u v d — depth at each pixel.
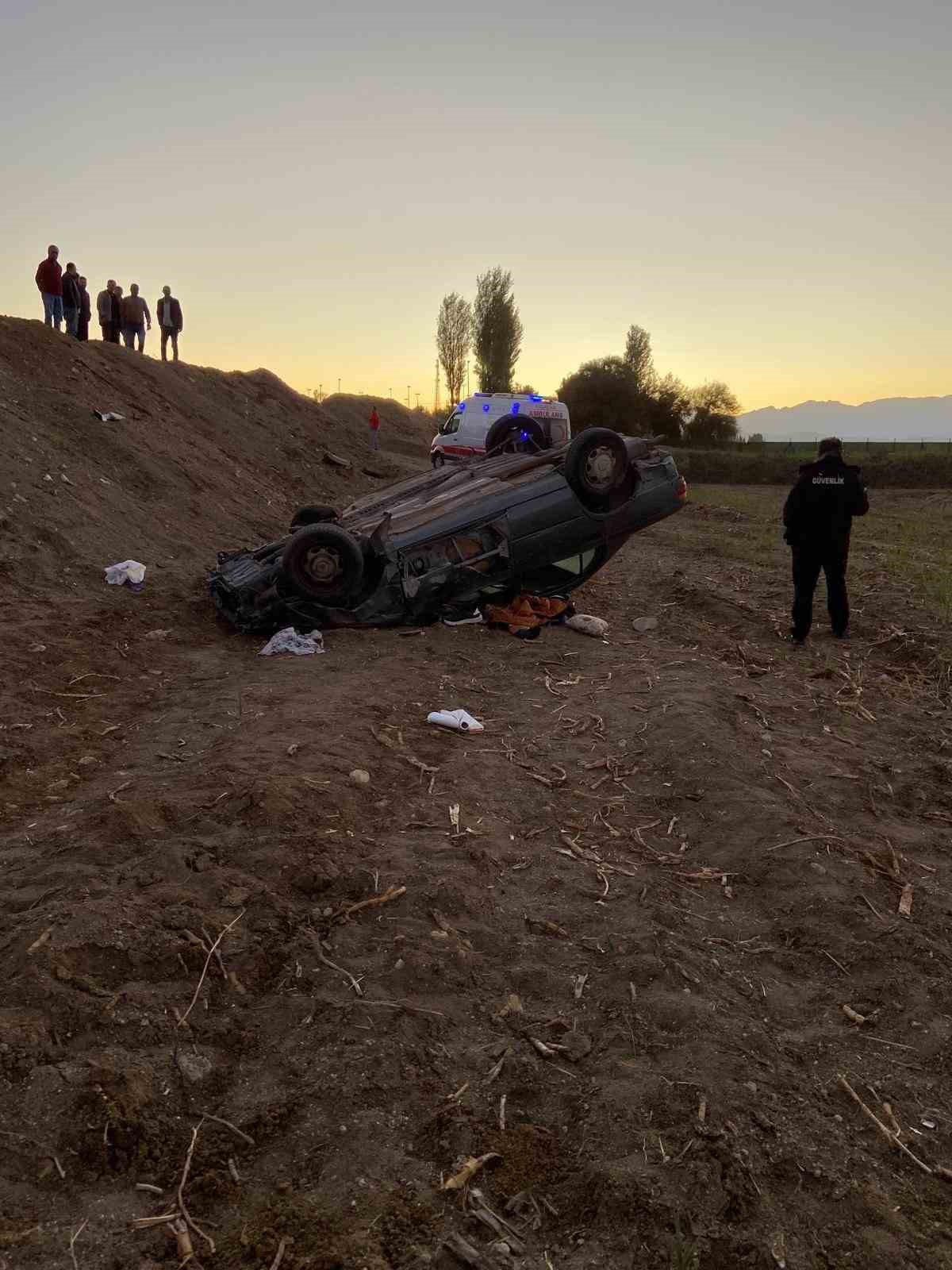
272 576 9.36
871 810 5.68
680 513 25.52
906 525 23.31
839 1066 3.39
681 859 5.00
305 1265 2.37
